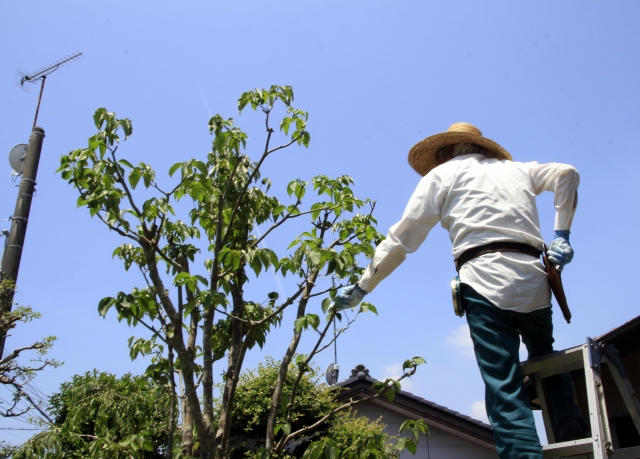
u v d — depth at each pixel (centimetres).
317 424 425
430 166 343
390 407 1013
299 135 443
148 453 659
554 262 263
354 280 452
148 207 409
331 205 495
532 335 273
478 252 268
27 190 811
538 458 226
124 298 400
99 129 422
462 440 1016
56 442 468
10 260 759
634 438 643
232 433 857
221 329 495
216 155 481
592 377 247
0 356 659
